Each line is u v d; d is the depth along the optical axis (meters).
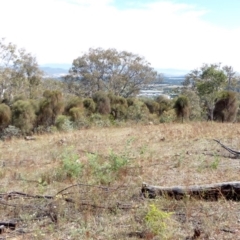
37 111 15.45
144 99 20.97
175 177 5.00
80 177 5.15
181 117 16.12
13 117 14.82
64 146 8.45
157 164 5.84
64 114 16.16
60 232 3.22
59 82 30.38
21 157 7.43
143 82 32.41
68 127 13.21
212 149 7.06
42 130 14.28
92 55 31.28
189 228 3.16
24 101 15.62
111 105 18.12
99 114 16.52
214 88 19.69
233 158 6.16
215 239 2.93
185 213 3.50
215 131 9.53
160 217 3.11
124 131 11.46
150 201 3.89
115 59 31.34
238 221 3.29
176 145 7.74
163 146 7.72
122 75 31.83
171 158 6.29
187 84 27.28
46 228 3.33
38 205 3.98
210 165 5.55
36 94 23.41
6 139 11.76
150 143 8.21
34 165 6.52
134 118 17.25
